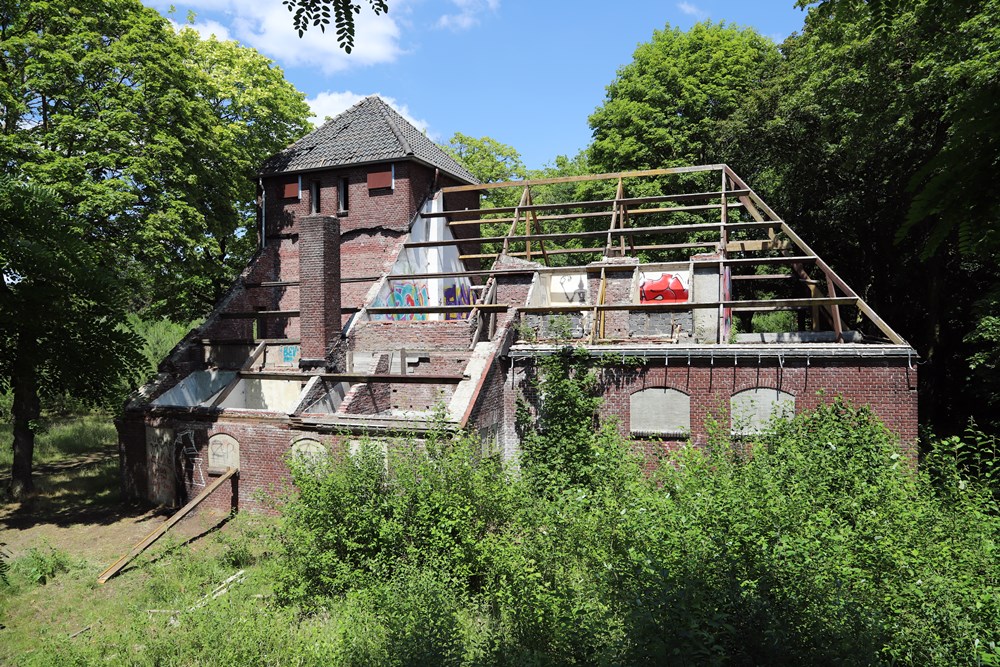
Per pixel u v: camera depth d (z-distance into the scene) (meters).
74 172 18.48
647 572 8.23
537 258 40.12
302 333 19.30
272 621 10.56
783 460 12.45
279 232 26.45
